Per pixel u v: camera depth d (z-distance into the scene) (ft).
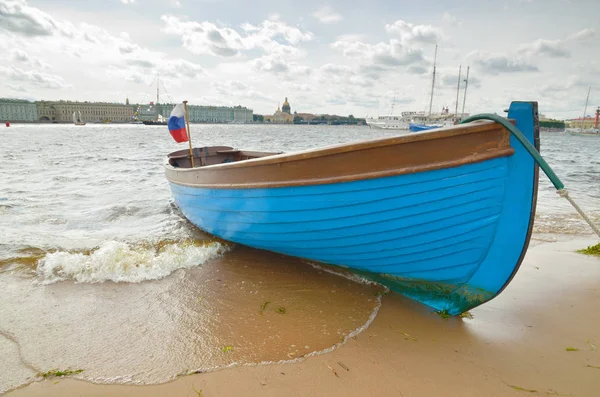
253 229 15.74
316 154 12.24
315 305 12.92
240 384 8.77
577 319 12.09
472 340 10.81
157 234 21.25
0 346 10.09
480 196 10.87
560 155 90.17
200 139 143.54
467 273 12.03
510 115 10.82
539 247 19.99
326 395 8.44
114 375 9.02
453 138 10.53
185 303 12.89
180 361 9.62
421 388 8.69
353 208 12.35
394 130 321.32
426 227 11.76
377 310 12.65
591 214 27.76
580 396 8.43
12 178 40.52
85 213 26.03
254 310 12.47
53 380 8.81
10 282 14.33
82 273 15.20
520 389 8.66
